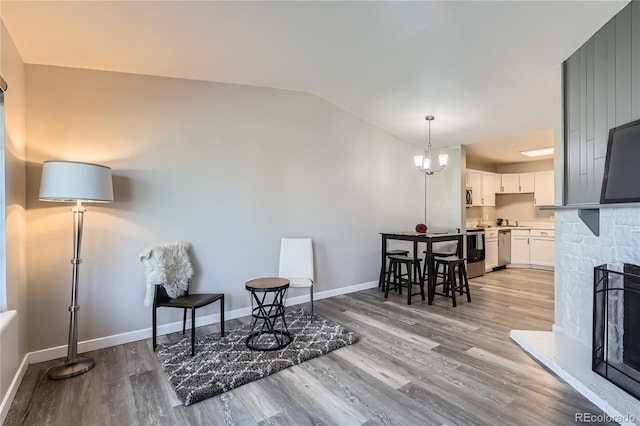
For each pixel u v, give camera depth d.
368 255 4.89
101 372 2.39
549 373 2.32
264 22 2.31
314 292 4.25
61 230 2.65
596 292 2.17
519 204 7.15
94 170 2.34
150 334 3.04
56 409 1.95
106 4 1.94
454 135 4.97
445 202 5.53
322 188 4.30
